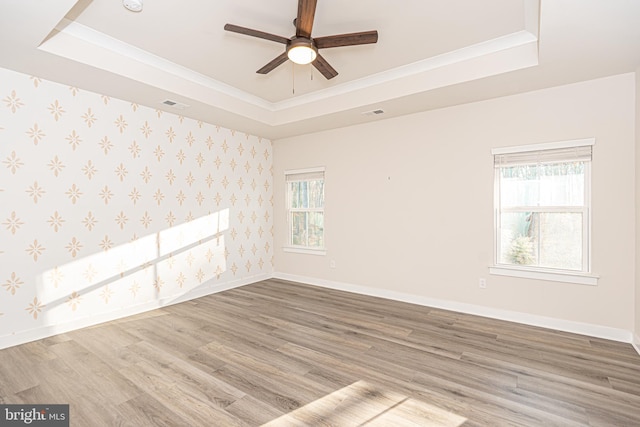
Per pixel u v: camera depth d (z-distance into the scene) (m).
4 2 1.90
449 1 2.31
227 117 4.21
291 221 5.45
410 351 2.71
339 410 1.94
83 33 2.65
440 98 3.51
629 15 2.01
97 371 2.39
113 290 3.53
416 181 4.04
